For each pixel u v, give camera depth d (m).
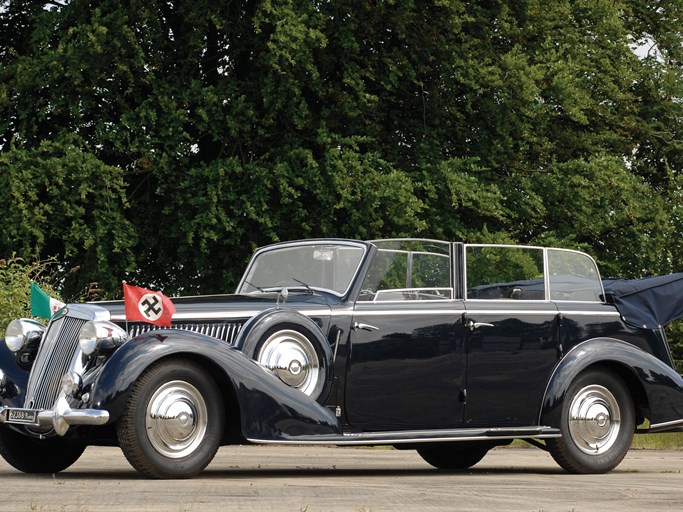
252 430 8.70
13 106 25.36
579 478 9.99
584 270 11.33
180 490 7.26
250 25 25.38
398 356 10.05
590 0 29.59
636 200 28.14
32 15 26.05
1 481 8.29
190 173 24.20
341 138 25.05
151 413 8.37
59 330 9.34
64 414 8.34
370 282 10.09
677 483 9.30
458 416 10.36
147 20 24.53
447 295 10.44
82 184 23.73
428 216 26.03
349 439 9.26
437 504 6.62
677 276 11.73
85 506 6.06
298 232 25.48
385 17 26.36
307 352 9.36
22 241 24.33
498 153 27.41
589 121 30.44
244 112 24.81
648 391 11.08
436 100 26.95
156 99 24.58
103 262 24.38
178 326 9.40
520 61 26.06
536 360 10.76
